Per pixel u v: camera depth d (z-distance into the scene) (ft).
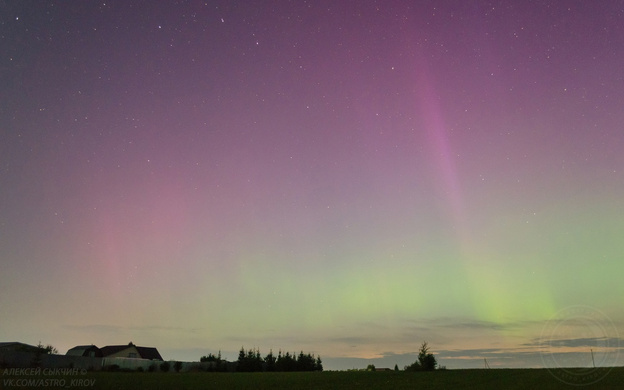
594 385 105.81
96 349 270.87
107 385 106.73
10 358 165.78
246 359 243.19
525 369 171.83
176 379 138.10
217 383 126.21
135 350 287.28
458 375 151.64
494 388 105.50
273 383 128.47
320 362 257.34
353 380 139.74
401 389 110.22
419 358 193.67
